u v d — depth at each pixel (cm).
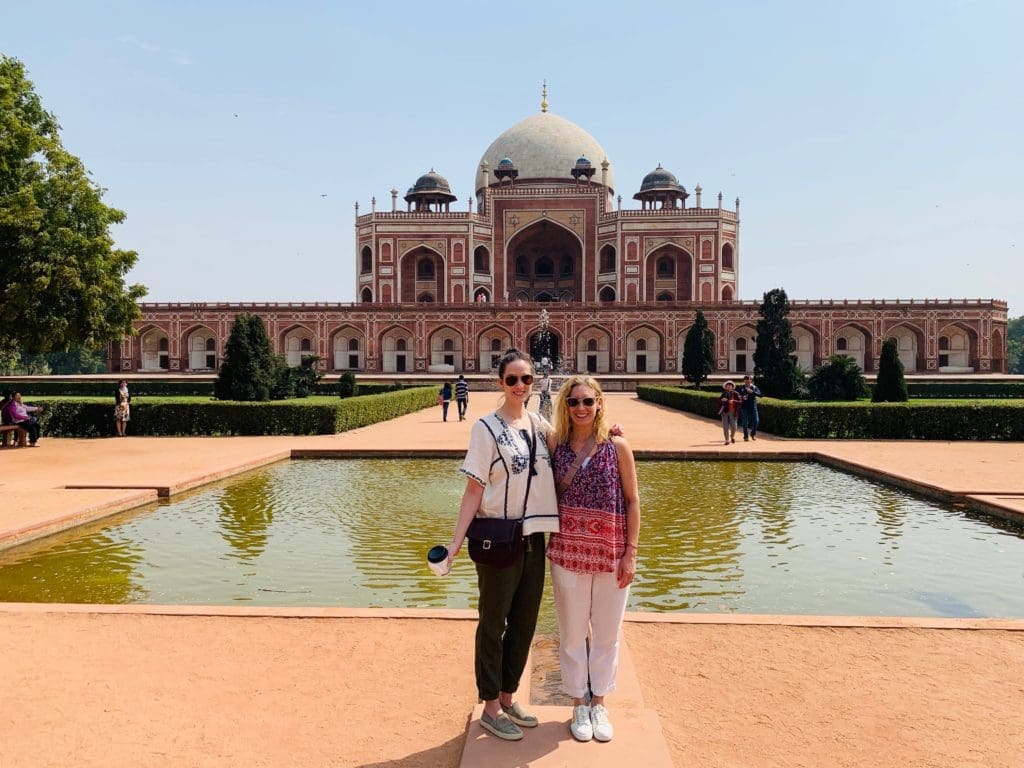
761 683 287
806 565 495
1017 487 694
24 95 1256
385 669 300
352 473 859
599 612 244
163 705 268
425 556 516
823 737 246
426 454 970
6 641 329
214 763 229
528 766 219
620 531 245
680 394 1783
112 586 454
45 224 1179
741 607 418
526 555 240
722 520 620
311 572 480
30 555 516
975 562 501
